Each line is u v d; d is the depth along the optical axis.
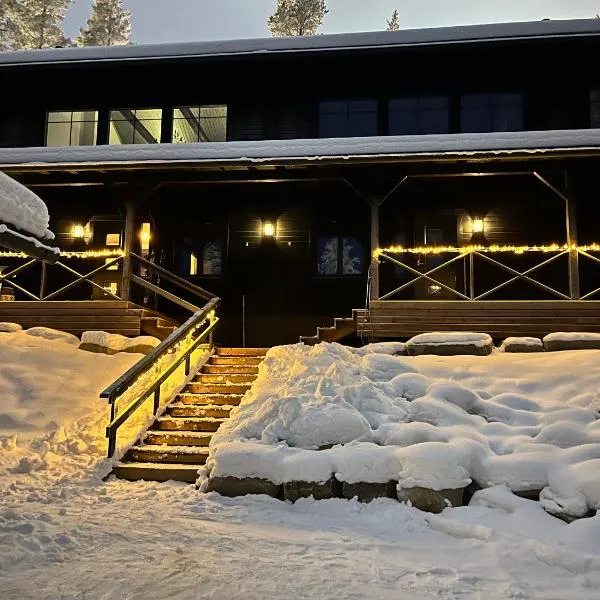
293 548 5.27
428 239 14.91
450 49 14.12
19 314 12.68
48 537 5.18
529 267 14.16
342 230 15.02
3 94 15.66
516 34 13.79
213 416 8.96
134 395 9.99
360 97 14.80
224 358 10.91
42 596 4.15
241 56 14.60
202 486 7.09
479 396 8.38
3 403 9.45
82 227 15.60
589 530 5.43
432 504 6.28
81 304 12.52
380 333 11.73
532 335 11.45
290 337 14.65
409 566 4.91
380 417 7.72
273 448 7.13
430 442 6.82
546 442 7.02
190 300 15.07
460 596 4.33
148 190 12.66
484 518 5.99
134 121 15.47
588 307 11.38
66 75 15.47
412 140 11.88
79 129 15.49
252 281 14.91
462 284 14.49
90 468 7.57
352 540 5.57
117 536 5.40
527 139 11.54
